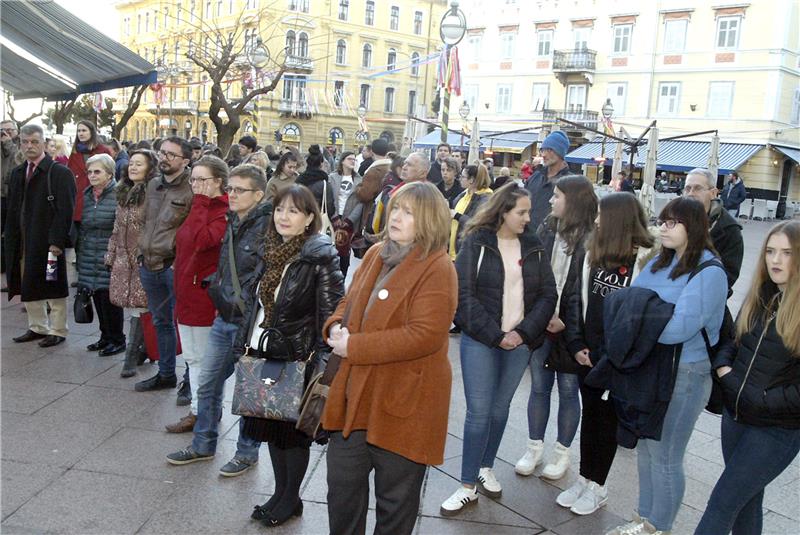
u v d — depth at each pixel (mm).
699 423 5258
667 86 32031
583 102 34906
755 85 29469
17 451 4160
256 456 4105
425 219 2682
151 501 3674
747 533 3182
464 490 3799
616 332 3215
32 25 7551
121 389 5320
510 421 5121
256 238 3869
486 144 36594
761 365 2916
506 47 38031
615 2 33312
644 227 3789
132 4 41844
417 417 2695
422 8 52875
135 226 5430
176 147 5016
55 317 6406
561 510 3832
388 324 2678
